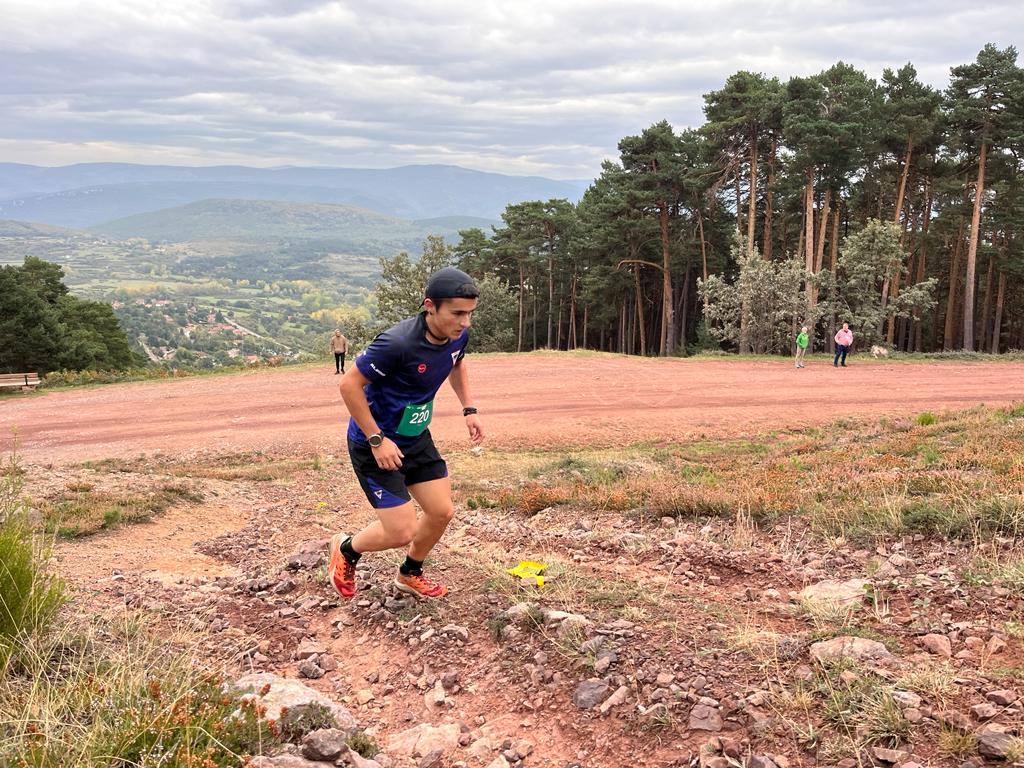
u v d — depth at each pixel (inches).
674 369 897.5
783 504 237.1
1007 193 1733.5
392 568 198.1
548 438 542.0
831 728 95.0
